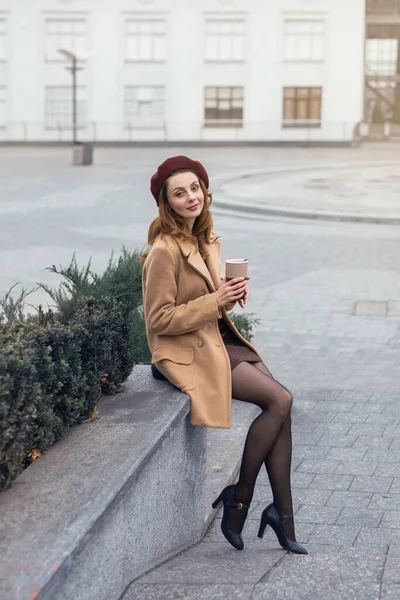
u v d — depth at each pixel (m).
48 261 14.91
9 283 12.88
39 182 29.42
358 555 3.81
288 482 4.02
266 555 3.97
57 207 22.80
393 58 57.75
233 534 4.13
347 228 19.09
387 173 32.09
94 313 4.04
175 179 4.00
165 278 3.99
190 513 4.27
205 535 4.60
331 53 51.44
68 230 18.73
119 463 3.33
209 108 52.59
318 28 51.28
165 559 3.89
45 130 52.97
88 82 52.41
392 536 4.55
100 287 4.94
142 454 3.42
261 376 4.05
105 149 49.19
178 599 3.06
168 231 4.07
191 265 4.02
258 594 3.05
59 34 52.16
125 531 3.25
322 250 16.05
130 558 3.34
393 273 13.64
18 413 3.08
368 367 8.52
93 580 2.88
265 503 5.15
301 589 3.11
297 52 51.62
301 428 6.61
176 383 4.09
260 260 15.04
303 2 50.97
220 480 5.38
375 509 4.98
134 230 18.80
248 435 4.01
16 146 52.81
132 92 52.56
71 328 3.70
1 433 2.96
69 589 2.66
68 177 31.22
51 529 2.77
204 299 3.98
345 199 23.97
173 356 4.11
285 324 10.41
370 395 7.52
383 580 3.24
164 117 52.66
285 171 33.22
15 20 52.03
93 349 3.82
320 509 4.98
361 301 11.63
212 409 4.03
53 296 4.48
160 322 4.01
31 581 2.45
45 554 2.61
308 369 8.47
